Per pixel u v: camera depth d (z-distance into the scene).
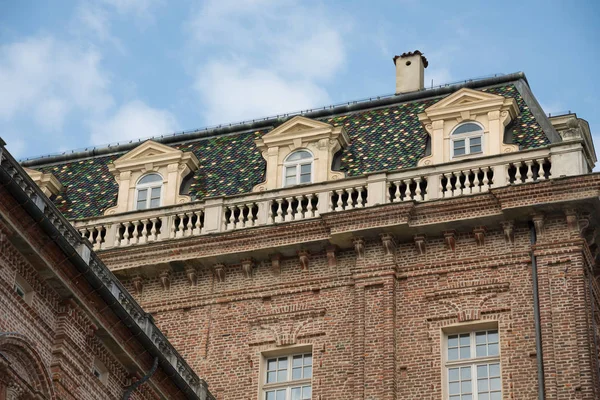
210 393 45.12
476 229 49.12
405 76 58.97
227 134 58.06
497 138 51.28
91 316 38.72
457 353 48.06
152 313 51.53
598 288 49.69
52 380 37.09
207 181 54.97
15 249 36.25
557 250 47.97
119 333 39.78
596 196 47.69
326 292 50.12
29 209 36.09
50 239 36.91
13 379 35.53
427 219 49.41
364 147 53.91
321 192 51.38
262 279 51.09
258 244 51.00
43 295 37.34
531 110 52.88
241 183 54.22
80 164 59.62
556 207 48.22
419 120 53.06
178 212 52.81
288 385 49.25
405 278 49.50
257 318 50.44
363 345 48.38
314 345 49.38
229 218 52.19
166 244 51.78
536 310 47.22
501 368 46.88
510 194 48.50
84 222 53.50
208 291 51.44
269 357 50.09
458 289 48.69
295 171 53.12
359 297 49.31
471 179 50.28
